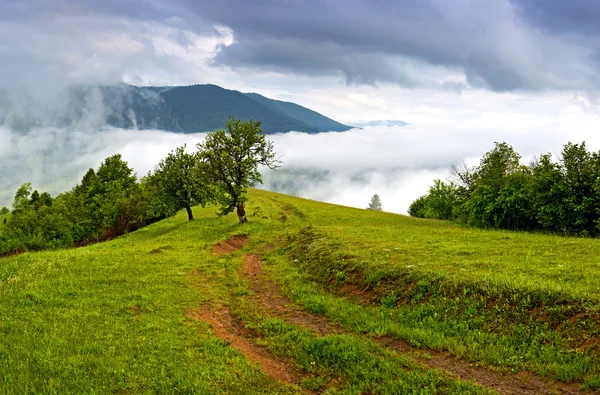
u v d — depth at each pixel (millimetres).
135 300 17750
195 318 16375
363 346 12719
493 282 15234
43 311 15500
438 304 15406
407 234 34688
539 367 10742
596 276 15539
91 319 15078
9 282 19797
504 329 12992
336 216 64000
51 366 11008
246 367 11938
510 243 26672
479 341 12672
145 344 13023
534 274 16609
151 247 33594
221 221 56344
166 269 24641
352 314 16312
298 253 30109
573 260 19344
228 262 28766
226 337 14719
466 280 15953
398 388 10273
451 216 71562
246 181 51312
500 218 44531
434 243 27828
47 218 65562
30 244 57750
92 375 10797
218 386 10664
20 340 12641
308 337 14219
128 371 11117
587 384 9648
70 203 73812
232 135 50312
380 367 11383
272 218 61750
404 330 13922
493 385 10320
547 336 11992
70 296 17797
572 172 36750
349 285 20125
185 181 56438
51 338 12906
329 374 11531
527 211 41094
